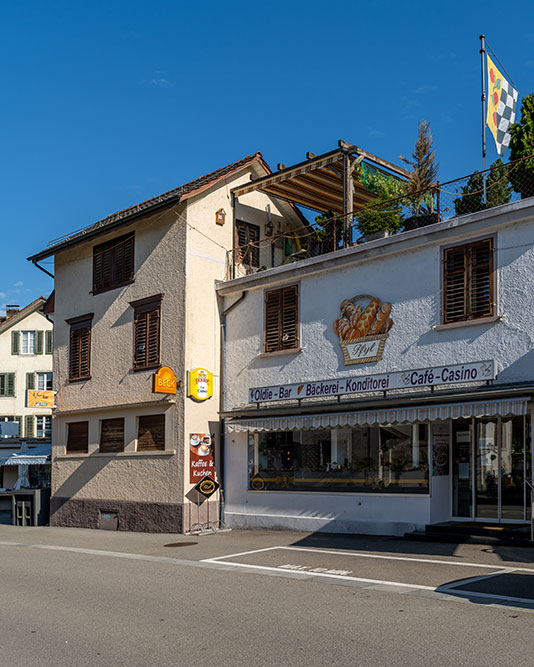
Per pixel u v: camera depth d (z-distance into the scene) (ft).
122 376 71.72
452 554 42.96
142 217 69.21
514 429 48.96
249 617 28.53
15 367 148.46
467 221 49.47
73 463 76.79
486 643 23.85
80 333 78.18
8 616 30.22
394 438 53.93
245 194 72.23
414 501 51.80
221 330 67.87
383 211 59.36
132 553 51.06
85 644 25.27
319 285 59.88
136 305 70.85
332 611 29.17
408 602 30.37
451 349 50.11
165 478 65.41
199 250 67.21
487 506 50.16
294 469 60.70
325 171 64.90
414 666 21.71
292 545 50.93
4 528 78.02
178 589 35.29
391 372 52.60
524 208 46.55
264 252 73.92
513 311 47.11
